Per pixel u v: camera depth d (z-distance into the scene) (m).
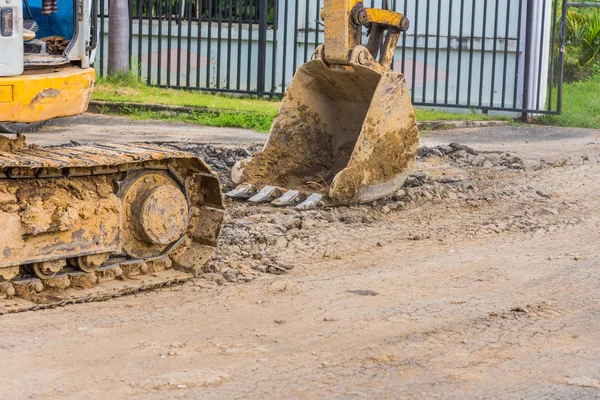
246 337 7.96
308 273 10.19
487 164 17.55
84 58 9.52
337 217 12.77
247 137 20.03
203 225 9.94
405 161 13.80
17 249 8.48
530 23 24.41
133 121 21.75
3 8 8.41
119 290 9.02
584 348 7.86
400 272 10.30
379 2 25.89
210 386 6.84
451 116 24.09
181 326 8.20
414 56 24.12
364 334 8.10
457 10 25.45
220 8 25.50
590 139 21.77
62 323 8.18
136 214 9.37
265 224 11.96
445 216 13.36
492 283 9.89
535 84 24.92
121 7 25.70
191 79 27.89
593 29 32.81
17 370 7.06
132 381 6.89
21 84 8.58
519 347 7.86
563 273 10.32
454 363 7.44
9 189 8.52
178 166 9.79
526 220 13.12
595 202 14.60
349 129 14.45
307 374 7.12
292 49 26.73
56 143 17.75
